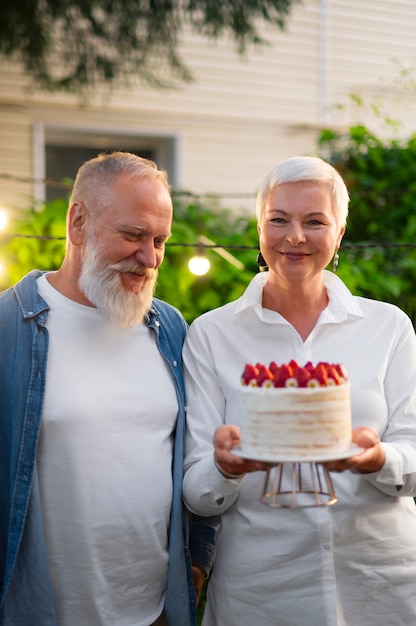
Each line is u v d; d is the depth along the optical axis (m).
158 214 2.15
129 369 2.21
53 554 2.09
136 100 8.10
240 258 4.03
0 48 5.93
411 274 4.47
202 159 8.41
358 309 2.27
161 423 2.22
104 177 2.15
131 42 6.36
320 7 8.61
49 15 5.96
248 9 6.30
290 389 1.81
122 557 2.13
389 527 2.17
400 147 5.29
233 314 2.31
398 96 7.91
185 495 2.20
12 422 2.10
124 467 2.12
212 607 2.28
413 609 2.18
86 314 2.19
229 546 2.21
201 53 8.21
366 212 5.12
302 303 2.27
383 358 2.23
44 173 7.93
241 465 1.89
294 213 2.13
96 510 2.09
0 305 2.19
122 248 2.12
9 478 2.11
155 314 2.33
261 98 8.54
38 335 2.13
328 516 2.12
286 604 2.14
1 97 7.59
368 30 8.86
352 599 2.14
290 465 2.14
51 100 7.78
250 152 8.59
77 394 2.10
